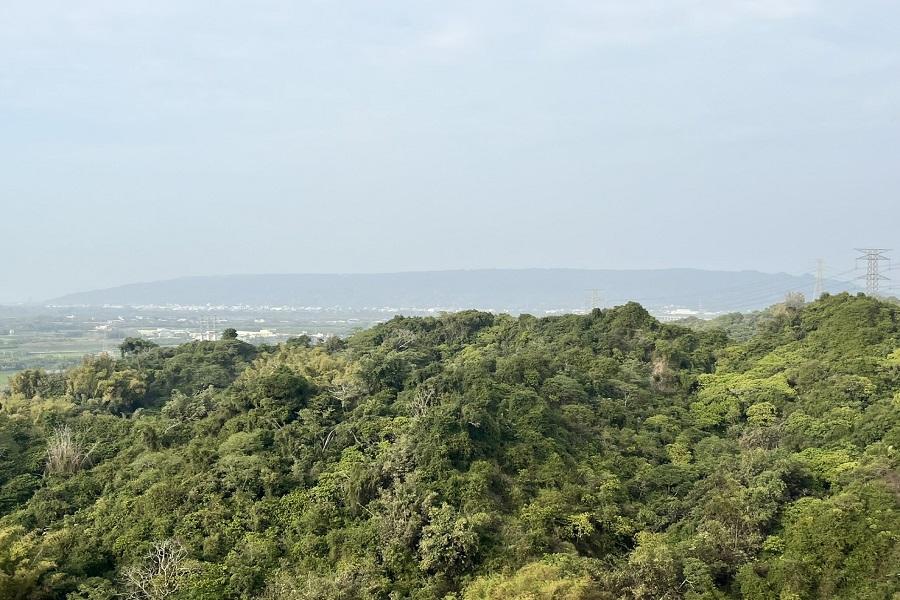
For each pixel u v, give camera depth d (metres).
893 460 43.97
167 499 44.44
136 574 38.09
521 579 32.66
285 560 39.41
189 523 42.06
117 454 54.69
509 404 53.19
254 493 45.09
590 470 47.09
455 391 55.75
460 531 37.59
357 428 51.47
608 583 35.09
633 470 49.94
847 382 56.97
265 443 50.78
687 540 39.38
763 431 53.59
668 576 35.84
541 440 48.91
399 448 45.47
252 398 55.53
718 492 43.50
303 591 34.66
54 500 46.19
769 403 59.09
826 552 36.44
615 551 40.91
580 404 58.84
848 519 37.47
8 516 44.75
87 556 39.94
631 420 58.47
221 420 55.59
